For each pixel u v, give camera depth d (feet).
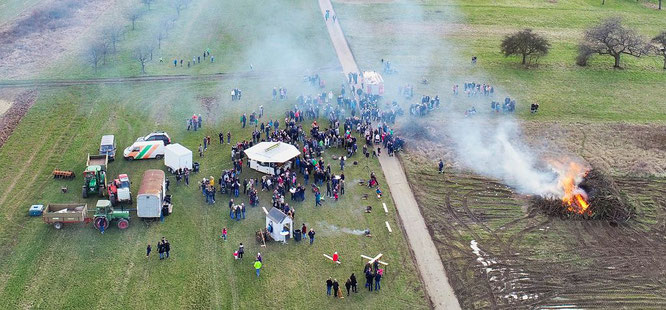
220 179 279.28
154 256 227.81
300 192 264.52
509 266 230.89
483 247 241.35
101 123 332.80
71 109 349.00
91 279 214.69
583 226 256.32
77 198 261.44
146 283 213.87
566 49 476.13
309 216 255.91
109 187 255.09
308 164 281.33
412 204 269.23
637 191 284.00
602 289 220.64
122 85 385.70
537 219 260.42
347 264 227.61
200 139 319.06
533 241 245.86
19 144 306.96
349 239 242.37
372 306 208.03
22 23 490.90
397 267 227.61
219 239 239.09
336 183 273.13
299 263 227.20
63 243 232.12
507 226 255.29
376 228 250.37
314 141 304.09
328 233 245.45
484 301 213.05
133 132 323.78
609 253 240.12
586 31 470.80
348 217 256.93
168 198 257.75
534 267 230.89
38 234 236.63
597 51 442.91
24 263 220.84
